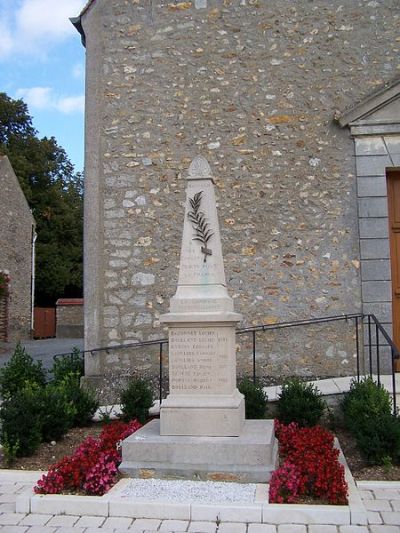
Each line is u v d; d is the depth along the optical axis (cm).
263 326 796
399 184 834
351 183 811
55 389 659
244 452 457
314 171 816
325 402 649
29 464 538
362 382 641
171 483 446
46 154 3378
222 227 817
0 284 2256
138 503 404
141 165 838
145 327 810
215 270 527
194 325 507
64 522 394
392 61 823
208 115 838
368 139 812
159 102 847
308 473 424
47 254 3102
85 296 822
